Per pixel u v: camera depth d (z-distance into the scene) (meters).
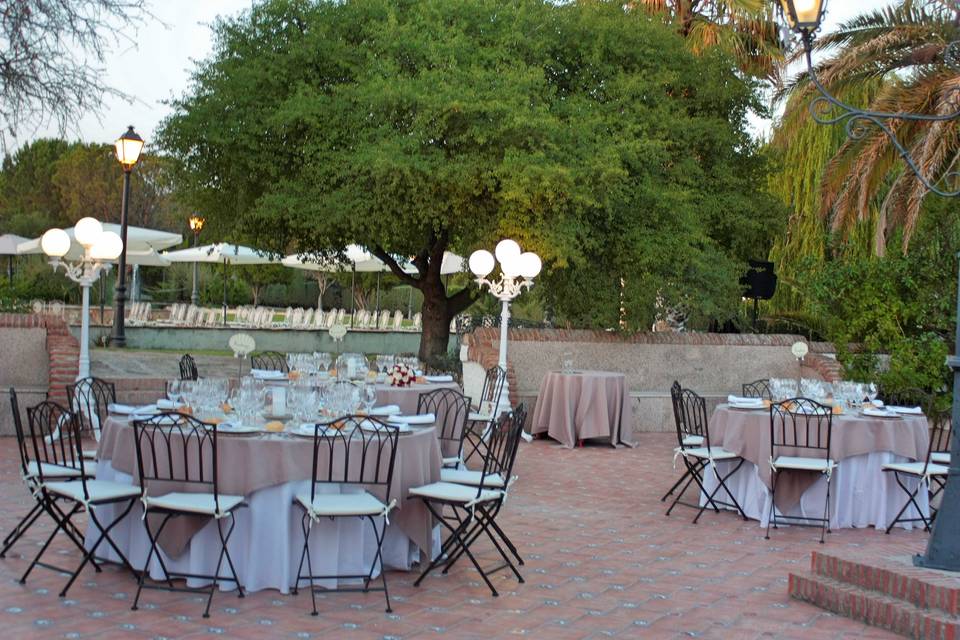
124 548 6.39
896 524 8.91
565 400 13.31
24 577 5.95
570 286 16.05
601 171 14.57
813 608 6.11
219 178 17.19
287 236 17.67
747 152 18.45
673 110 17.31
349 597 5.95
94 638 5.02
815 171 20.39
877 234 14.03
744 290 18.56
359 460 6.11
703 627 5.65
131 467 6.22
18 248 26.62
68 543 6.97
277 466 5.90
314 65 16.64
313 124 15.54
